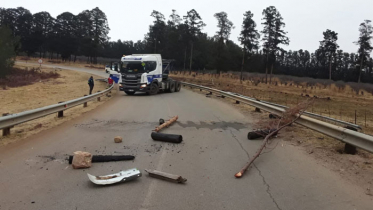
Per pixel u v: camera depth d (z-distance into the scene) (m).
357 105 22.47
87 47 97.62
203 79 51.94
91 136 8.53
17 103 18.36
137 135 8.73
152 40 85.75
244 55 56.72
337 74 100.62
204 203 4.26
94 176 4.96
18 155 6.50
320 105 21.50
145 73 22.78
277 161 6.32
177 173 5.52
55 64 84.81
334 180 5.19
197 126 10.38
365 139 5.86
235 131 9.57
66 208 4.04
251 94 27.73
